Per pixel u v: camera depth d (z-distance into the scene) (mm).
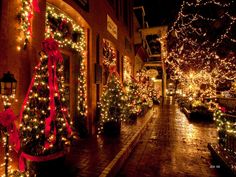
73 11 6449
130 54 15883
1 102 3777
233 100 14078
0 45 3791
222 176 4906
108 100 7742
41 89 4051
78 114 7402
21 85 4188
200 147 7109
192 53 19203
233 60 15828
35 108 4027
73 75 7367
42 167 3934
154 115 15453
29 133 4020
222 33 16297
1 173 3785
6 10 3926
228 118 6000
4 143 3820
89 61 7668
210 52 17797
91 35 7734
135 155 6312
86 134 7277
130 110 10508
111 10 10602
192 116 12836
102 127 7703
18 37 4145
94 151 5699
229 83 17641
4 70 3846
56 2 5820
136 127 9094
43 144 3992
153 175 4957
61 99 4375
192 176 4918
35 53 4559
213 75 17203
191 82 18750
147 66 29609
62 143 4320
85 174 4320
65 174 4285
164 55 25156
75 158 5176
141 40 20812
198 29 18078
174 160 5906
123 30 13375
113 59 11406
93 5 7984
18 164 4082
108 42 10469
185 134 9047
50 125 4035
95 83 7941
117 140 6844
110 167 4656
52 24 6109
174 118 13859
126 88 11914
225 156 5320
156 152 6590
